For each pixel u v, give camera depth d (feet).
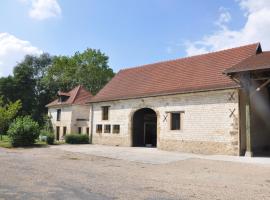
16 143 70.74
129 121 72.33
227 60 61.72
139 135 73.41
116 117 76.02
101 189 24.75
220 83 55.42
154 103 66.49
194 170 37.37
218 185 28.02
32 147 69.00
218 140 54.19
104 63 159.53
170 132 62.23
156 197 22.65
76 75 154.10
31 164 39.50
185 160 46.47
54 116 116.16
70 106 106.83
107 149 64.59
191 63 69.15
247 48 61.62
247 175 33.60
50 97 155.94
